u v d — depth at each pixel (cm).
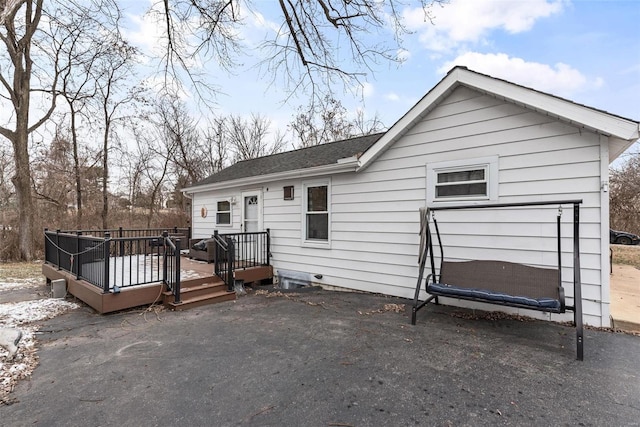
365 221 623
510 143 457
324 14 550
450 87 493
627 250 1176
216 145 2188
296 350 342
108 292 471
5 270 909
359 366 303
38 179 1432
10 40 1077
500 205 381
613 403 238
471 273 446
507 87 432
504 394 251
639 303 470
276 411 231
